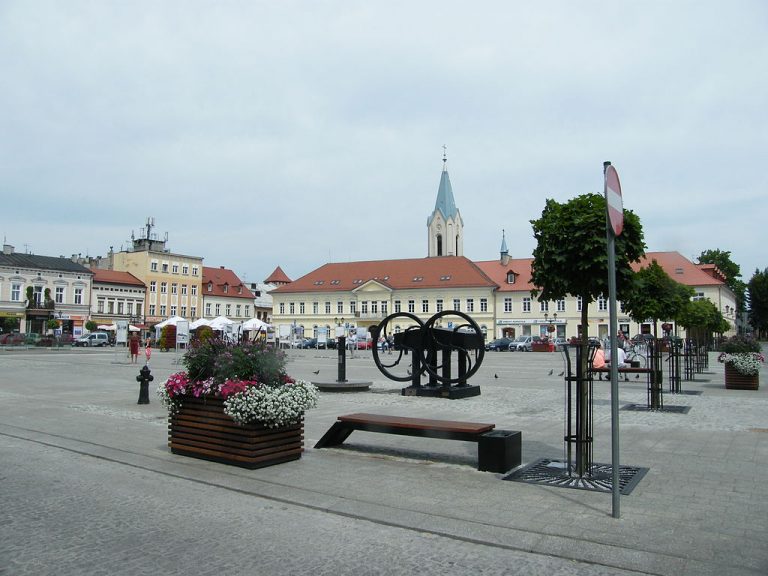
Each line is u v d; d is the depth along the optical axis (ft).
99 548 17.80
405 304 288.92
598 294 26.63
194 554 17.35
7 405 48.88
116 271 304.91
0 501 22.49
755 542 18.02
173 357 136.98
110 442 33.09
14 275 249.96
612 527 19.33
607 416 44.91
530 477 25.73
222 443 28.04
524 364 119.75
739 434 36.68
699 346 93.71
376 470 27.07
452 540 18.56
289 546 18.01
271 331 161.17
